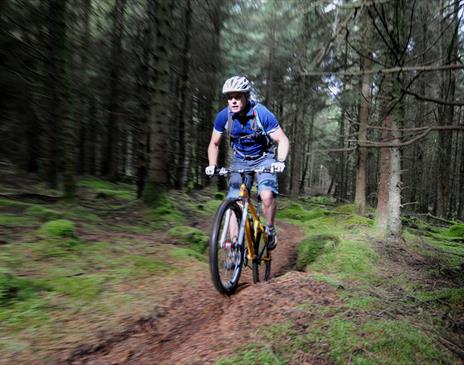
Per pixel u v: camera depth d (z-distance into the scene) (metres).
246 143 3.70
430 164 19.75
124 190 13.95
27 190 9.41
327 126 32.59
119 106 12.25
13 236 4.62
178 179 16.22
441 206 15.66
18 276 3.36
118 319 2.82
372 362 2.22
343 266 5.24
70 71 7.76
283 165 3.53
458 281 5.06
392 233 7.53
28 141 10.61
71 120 7.71
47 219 5.80
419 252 7.10
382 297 3.54
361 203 14.28
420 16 4.12
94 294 3.20
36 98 8.95
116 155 17.31
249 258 3.87
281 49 15.88
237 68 18.81
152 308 3.04
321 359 2.21
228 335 2.55
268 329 2.51
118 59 11.65
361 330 2.56
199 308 3.19
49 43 8.16
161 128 8.65
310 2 4.08
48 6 7.91
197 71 15.45
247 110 3.56
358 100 10.51
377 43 5.05
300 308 2.84
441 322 3.13
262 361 2.13
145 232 6.46
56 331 2.58
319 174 58.25
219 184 18.95
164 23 8.63
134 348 2.51
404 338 2.51
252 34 17.53
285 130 22.28
